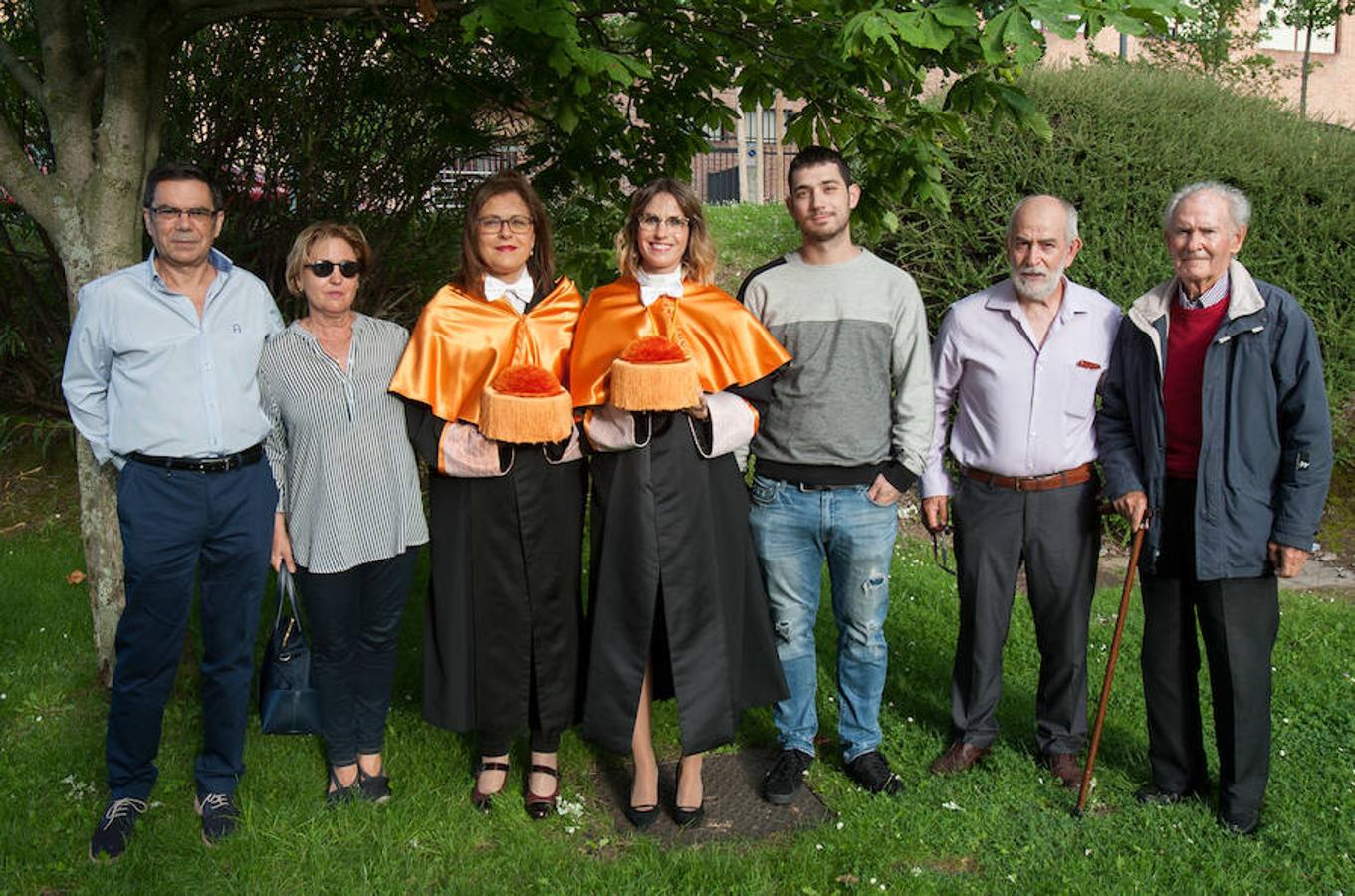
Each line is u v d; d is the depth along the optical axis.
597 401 3.05
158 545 2.93
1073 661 3.47
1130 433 3.34
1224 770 3.20
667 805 3.33
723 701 3.11
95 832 3.04
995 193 6.47
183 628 3.04
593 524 3.15
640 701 3.21
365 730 3.29
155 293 2.90
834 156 3.17
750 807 3.35
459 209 6.10
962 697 3.60
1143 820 3.22
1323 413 3.00
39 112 5.12
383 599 3.19
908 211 6.42
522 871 2.97
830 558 3.37
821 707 4.08
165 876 2.88
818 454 3.24
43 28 3.64
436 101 4.44
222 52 5.34
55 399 6.71
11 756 3.49
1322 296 6.53
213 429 2.93
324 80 5.38
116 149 3.60
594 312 3.17
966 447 3.51
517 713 3.18
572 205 5.37
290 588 3.17
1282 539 3.04
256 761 3.45
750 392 3.16
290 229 5.80
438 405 3.08
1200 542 3.11
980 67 3.30
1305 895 2.86
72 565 5.32
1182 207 3.05
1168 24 2.63
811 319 3.20
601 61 3.00
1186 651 3.29
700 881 2.91
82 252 3.64
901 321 3.24
